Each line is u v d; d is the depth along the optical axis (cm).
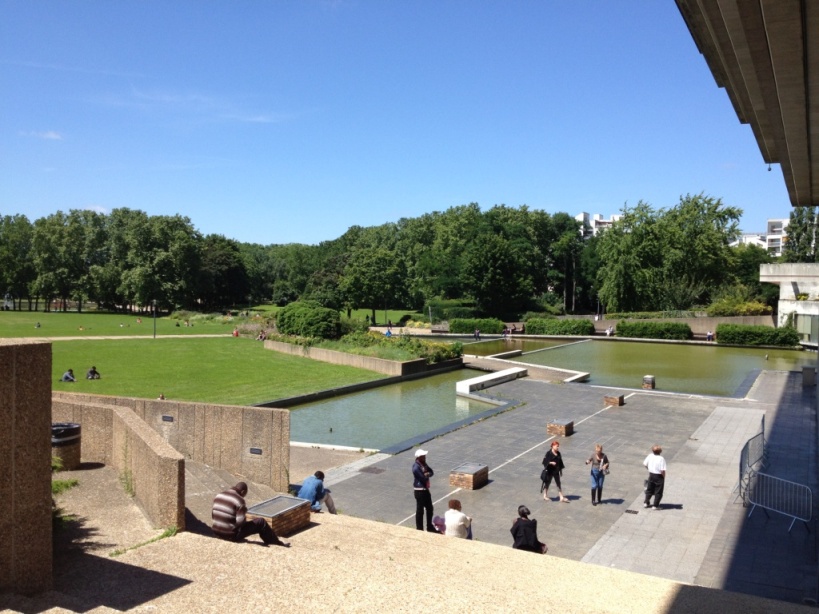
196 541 828
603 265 8969
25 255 10656
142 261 9519
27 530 637
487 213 9962
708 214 7531
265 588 671
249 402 2853
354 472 1853
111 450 1359
